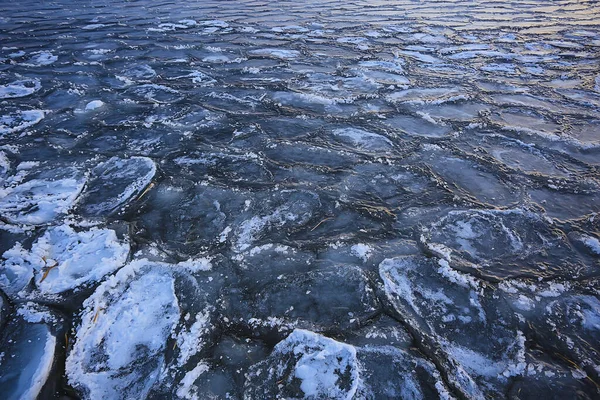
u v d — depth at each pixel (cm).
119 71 415
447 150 259
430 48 501
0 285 158
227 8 753
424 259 171
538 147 264
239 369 130
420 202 207
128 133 280
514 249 178
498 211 200
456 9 759
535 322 146
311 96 345
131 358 133
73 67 426
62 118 306
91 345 136
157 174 230
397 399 122
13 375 127
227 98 343
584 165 246
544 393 124
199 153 253
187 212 198
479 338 140
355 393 123
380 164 242
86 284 158
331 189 216
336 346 134
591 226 192
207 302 151
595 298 155
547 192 218
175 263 168
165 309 148
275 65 433
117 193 213
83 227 188
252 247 177
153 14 696
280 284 159
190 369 129
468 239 183
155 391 123
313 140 271
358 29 596
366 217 196
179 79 391
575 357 134
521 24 636
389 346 137
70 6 776
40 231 184
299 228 188
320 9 748
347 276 163
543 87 377
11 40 528
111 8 755
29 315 146
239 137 274
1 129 285
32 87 368
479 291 157
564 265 170
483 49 499
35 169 235
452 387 125
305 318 146
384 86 371
